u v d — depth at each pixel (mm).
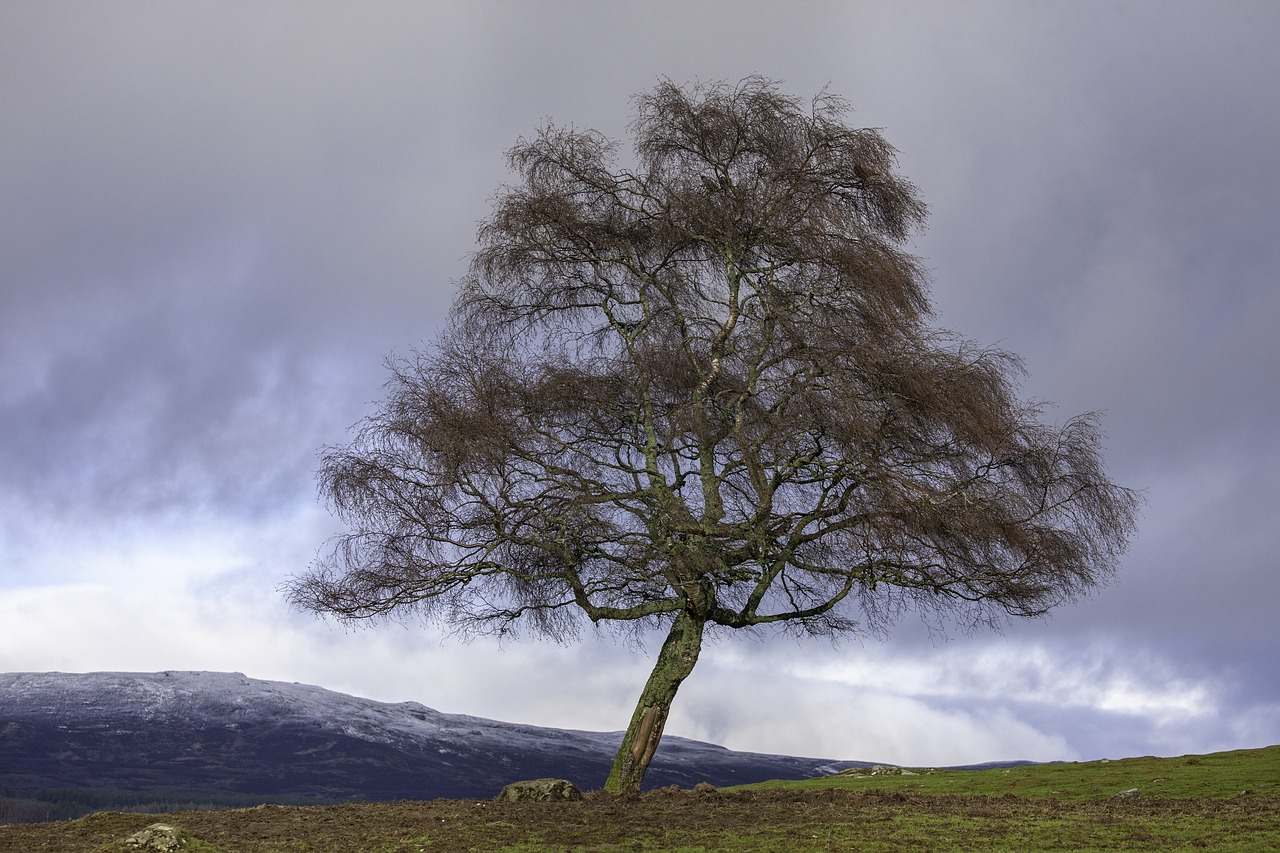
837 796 24984
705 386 25328
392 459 23344
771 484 24125
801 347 23109
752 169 26281
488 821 20703
